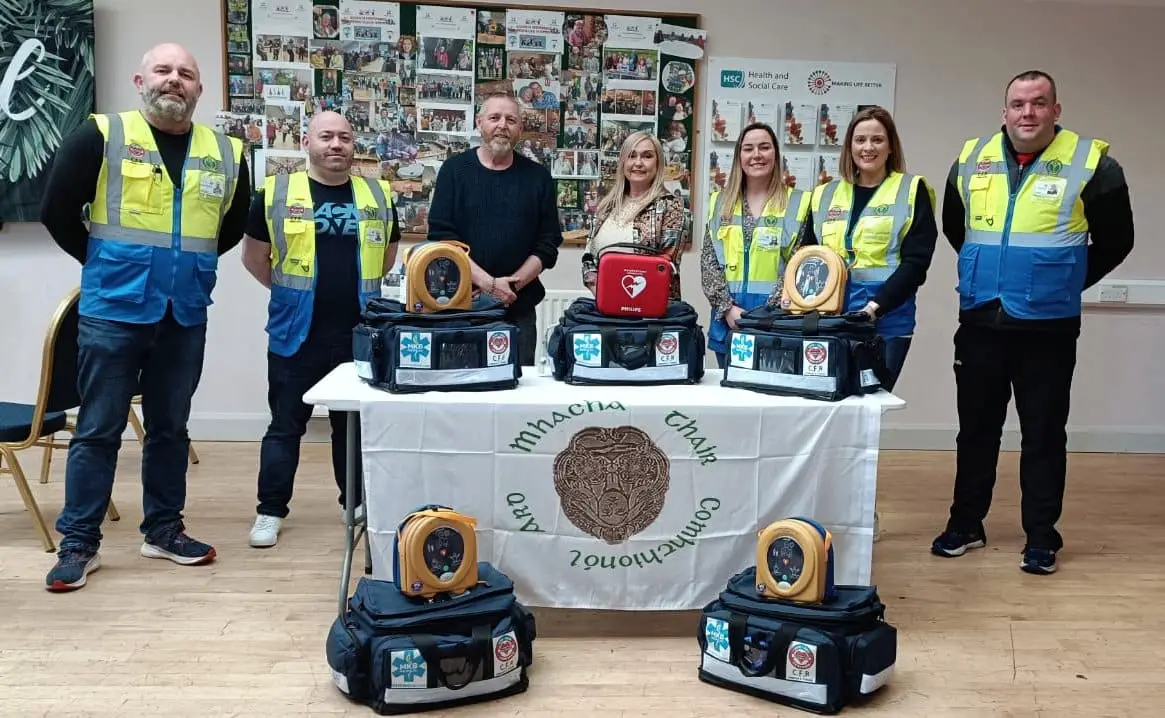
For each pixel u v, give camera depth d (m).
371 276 2.99
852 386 2.25
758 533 2.23
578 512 2.21
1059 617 2.49
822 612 1.95
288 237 2.89
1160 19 4.33
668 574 2.24
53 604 2.43
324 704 1.95
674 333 2.36
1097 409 4.54
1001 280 2.85
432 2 4.04
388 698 1.89
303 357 2.94
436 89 4.09
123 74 3.99
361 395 2.18
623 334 2.32
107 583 2.58
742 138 3.02
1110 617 2.49
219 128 4.03
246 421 4.24
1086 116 4.38
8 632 2.25
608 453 2.19
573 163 4.18
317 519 3.23
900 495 3.71
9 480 3.58
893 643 2.02
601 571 2.23
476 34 4.07
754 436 2.20
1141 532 3.27
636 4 4.13
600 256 2.37
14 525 3.06
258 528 2.94
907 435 4.49
